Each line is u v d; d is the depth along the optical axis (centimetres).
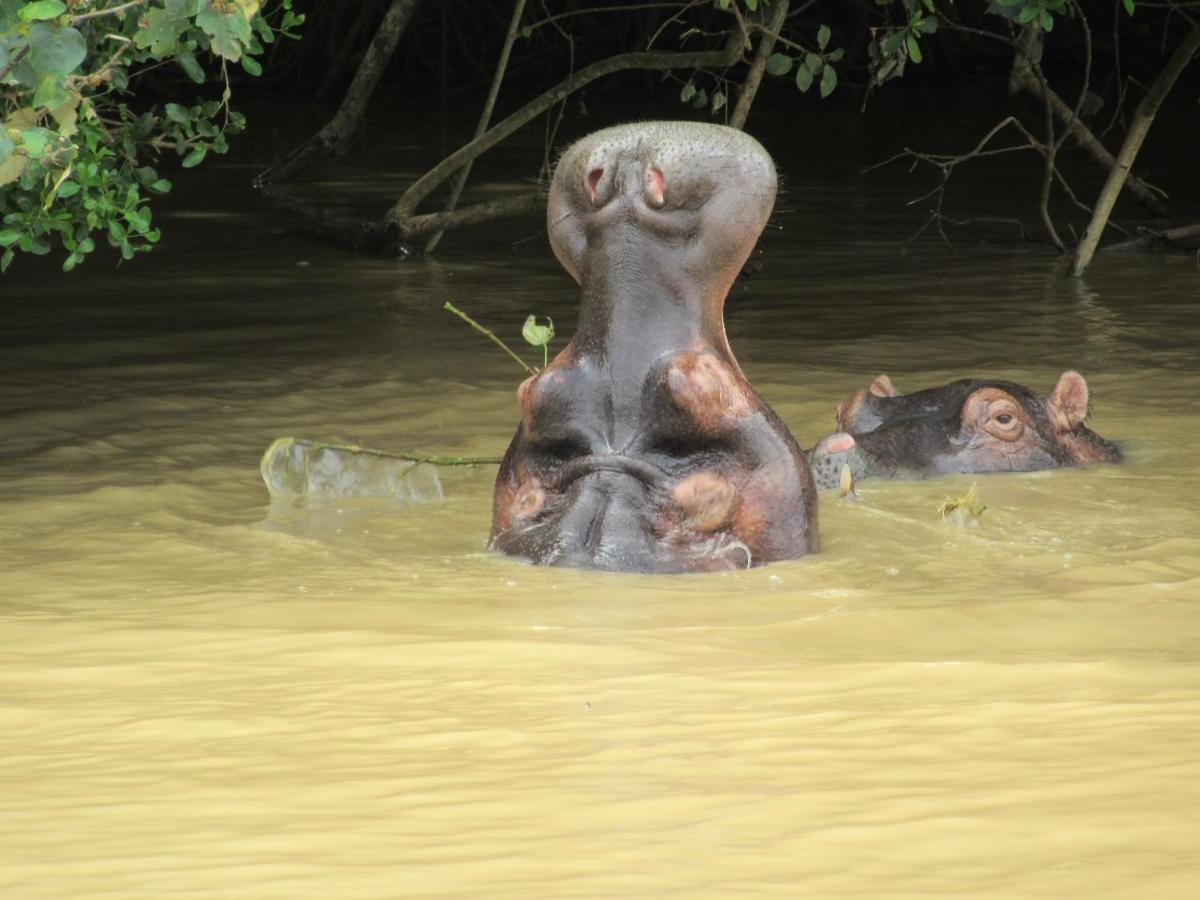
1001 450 1173
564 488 885
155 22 873
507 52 2391
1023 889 407
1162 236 2455
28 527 977
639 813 471
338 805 484
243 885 419
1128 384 1479
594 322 879
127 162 1233
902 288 2103
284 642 701
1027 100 4922
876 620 745
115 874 429
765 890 411
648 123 884
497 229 2745
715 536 866
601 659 668
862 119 4606
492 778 507
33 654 688
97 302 1962
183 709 597
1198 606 778
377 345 1684
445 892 413
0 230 1109
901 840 444
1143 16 5134
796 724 564
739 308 1956
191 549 918
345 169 3500
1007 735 547
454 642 698
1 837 459
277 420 1322
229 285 2119
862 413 1234
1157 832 446
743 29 1858
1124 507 1048
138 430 1278
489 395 1423
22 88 977
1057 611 765
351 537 956
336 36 5191
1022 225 2694
